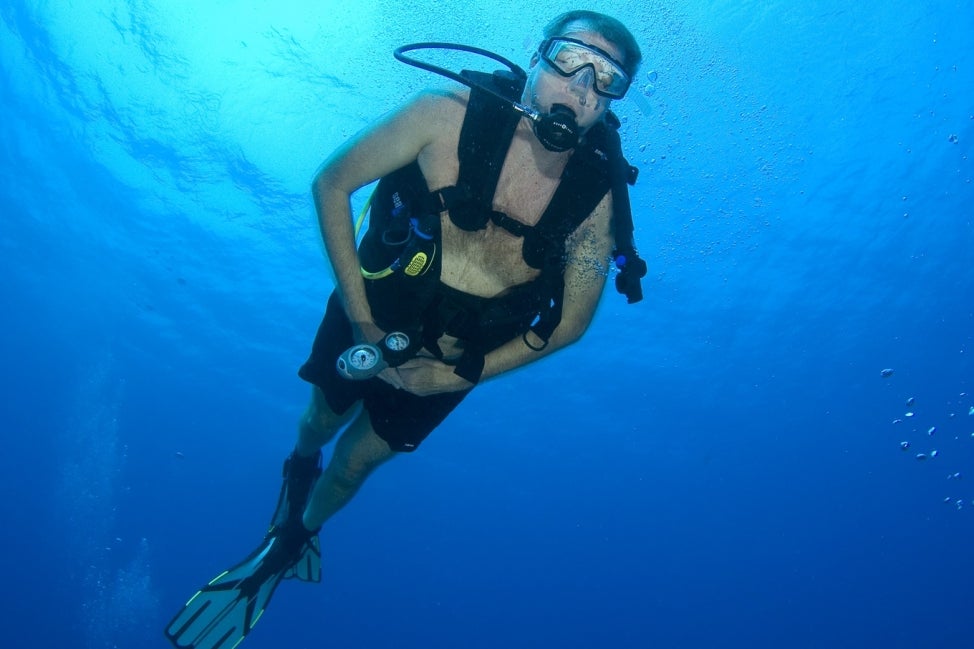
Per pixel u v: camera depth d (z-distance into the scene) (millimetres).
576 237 2408
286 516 4309
